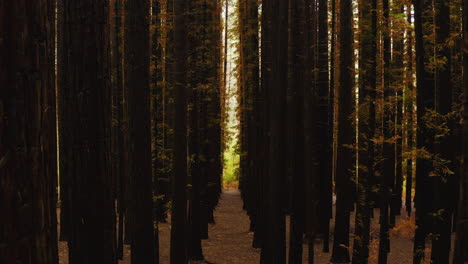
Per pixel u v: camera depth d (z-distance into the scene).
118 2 10.34
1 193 1.43
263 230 9.82
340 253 10.66
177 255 8.12
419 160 7.29
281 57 8.26
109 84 4.02
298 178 11.51
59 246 10.78
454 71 8.98
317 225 12.68
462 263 3.98
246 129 18.12
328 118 12.19
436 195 6.73
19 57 1.47
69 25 3.87
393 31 8.35
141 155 5.87
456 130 8.00
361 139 8.82
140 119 5.82
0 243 1.43
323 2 12.01
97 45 3.87
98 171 3.92
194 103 11.26
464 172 3.97
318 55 12.20
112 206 4.08
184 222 8.15
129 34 5.76
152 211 6.04
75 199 3.96
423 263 7.32
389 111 9.10
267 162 9.81
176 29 7.69
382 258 7.95
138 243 5.95
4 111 1.44
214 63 16.72
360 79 8.77
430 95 7.13
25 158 1.49
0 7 1.44
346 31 10.30
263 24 10.52
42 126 1.57
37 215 1.54
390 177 13.60
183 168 8.05
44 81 1.59
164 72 11.02
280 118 8.23
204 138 13.85
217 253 11.95
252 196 14.73
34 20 1.53
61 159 11.06
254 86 12.77
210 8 14.88
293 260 8.30
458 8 8.73
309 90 8.16
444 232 6.62
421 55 7.09
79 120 3.88
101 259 3.96
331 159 12.20
